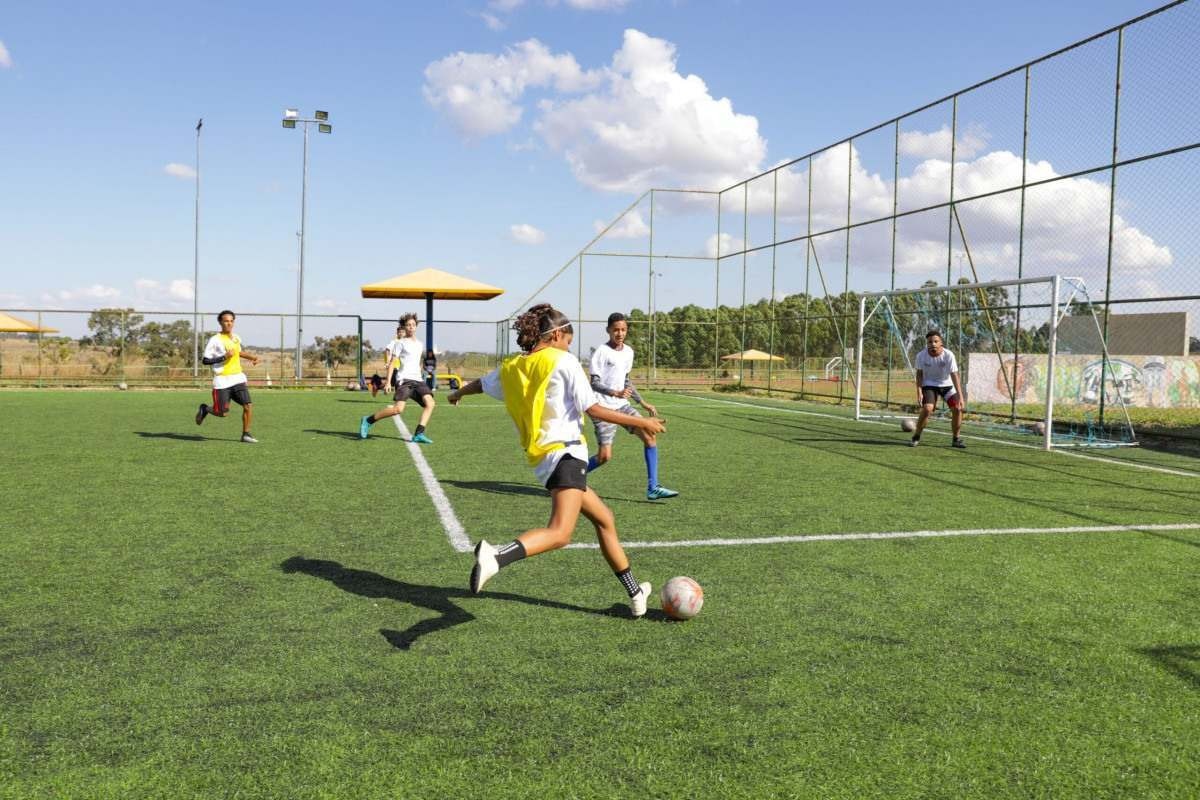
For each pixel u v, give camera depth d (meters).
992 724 2.93
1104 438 14.16
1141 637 3.87
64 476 8.10
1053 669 3.46
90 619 3.91
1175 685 3.31
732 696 3.12
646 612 4.12
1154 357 23.14
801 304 25.02
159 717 2.88
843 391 23.06
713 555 5.32
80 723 2.82
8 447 10.30
